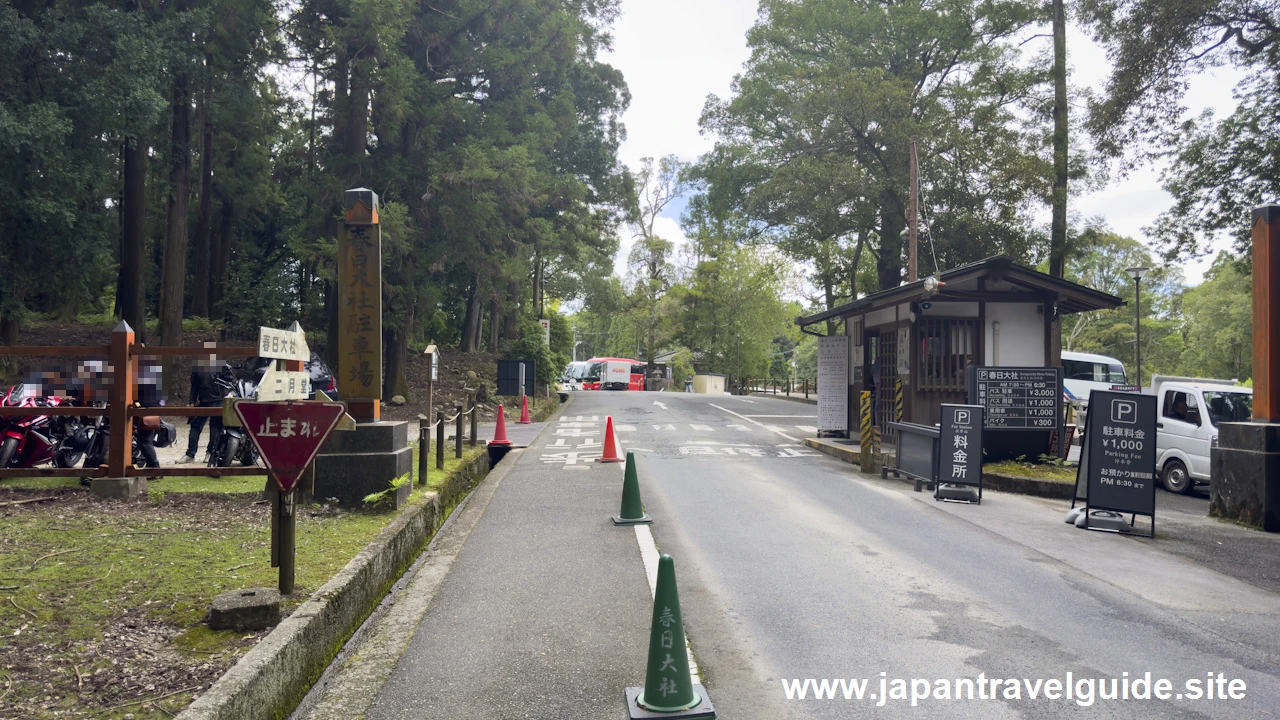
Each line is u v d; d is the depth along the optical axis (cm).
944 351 1541
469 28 2412
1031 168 2697
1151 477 889
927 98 2955
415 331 3228
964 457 1074
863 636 527
